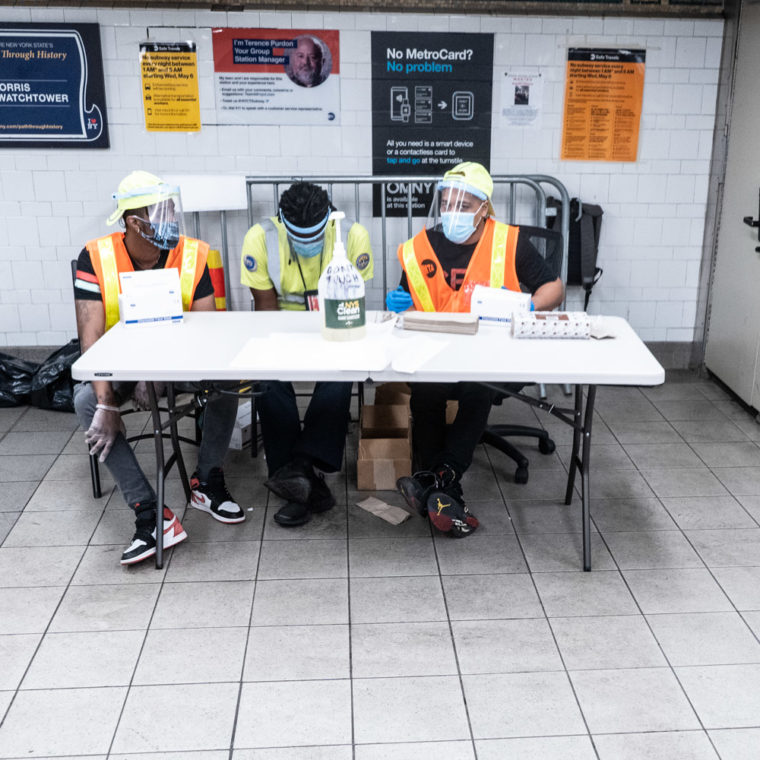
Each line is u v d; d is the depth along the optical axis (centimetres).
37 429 379
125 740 194
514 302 258
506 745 192
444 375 219
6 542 280
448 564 267
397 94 409
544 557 271
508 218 430
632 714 202
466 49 404
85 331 265
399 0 396
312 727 198
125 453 266
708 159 424
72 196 414
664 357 458
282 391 293
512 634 232
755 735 195
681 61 410
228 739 194
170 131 408
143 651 225
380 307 443
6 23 389
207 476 296
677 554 273
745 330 392
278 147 414
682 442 363
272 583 257
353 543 280
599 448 357
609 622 237
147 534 266
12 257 423
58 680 214
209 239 426
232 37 397
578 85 411
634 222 434
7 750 192
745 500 310
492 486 321
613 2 400
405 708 204
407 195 420
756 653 223
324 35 399
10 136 404
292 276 308
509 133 418
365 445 313
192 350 236
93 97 400
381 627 235
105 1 389
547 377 218
